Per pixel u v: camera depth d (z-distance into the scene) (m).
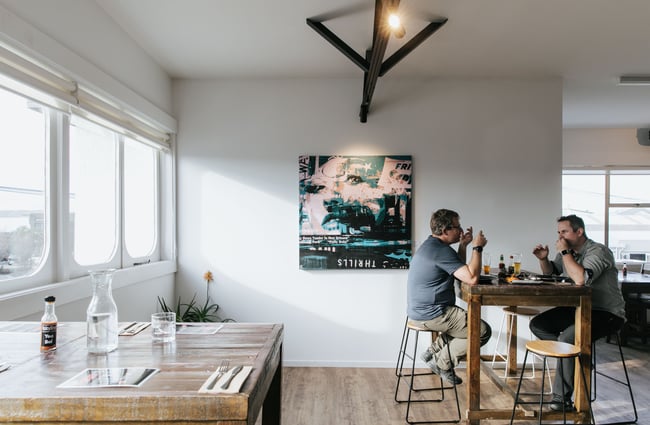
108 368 1.44
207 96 4.09
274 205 4.05
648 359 4.36
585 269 2.84
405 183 4.00
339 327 4.00
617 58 3.56
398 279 4.00
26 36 2.01
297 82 4.07
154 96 3.66
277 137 4.07
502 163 4.03
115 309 1.65
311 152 4.05
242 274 4.04
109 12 2.84
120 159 3.21
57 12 2.30
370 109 4.05
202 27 3.04
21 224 2.22
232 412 1.23
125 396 1.23
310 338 4.01
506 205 4.01
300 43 3.31
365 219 3.99
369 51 3.38
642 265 5.91
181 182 4.07
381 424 2.82
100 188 3.00
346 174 4.00
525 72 3.90
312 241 3.99
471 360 2.63
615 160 6.10
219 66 3.78
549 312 3.23
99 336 1.59
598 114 5.32
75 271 2.63
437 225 3.05
